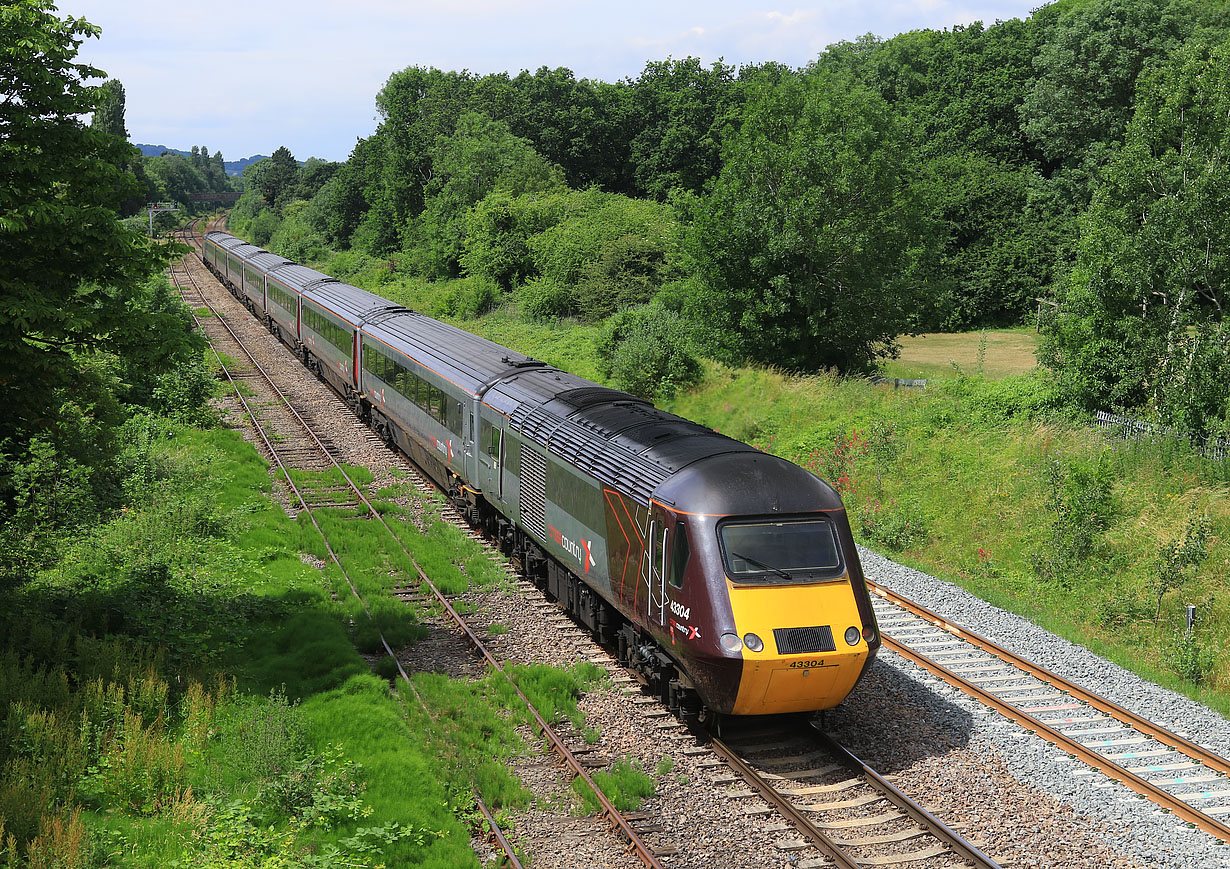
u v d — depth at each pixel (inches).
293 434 1018.1
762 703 416.2
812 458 918.4
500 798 389.1
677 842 362.0
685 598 426.9
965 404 987.9
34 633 473.7
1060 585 676.1
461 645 547.8
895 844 360.5
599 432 551.8
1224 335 843.4
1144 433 851.4
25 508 606.9
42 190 470.0
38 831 331.6
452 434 767.7
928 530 775.7
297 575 634.8
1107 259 890.1
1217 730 454.9
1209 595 614.5
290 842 339.9
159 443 910.4
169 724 430.3
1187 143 872.3
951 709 468.4
